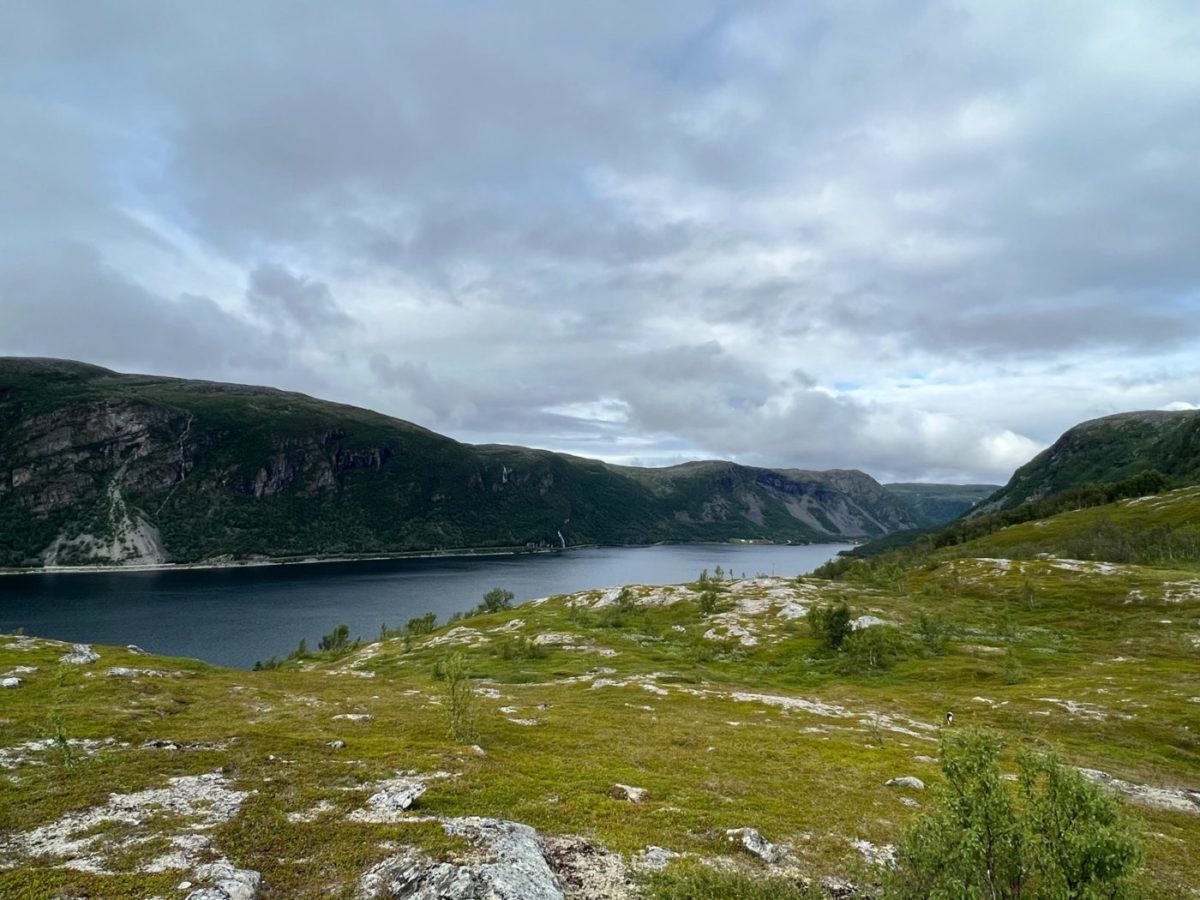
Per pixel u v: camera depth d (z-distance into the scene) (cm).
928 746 5553
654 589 18850
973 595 16625
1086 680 9019
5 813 2561
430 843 2312
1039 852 1844
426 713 5709
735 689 8875
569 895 2120
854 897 2306
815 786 3872
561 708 6781
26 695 5616
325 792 2891
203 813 2595
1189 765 5612
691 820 2972
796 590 17550
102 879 1984
